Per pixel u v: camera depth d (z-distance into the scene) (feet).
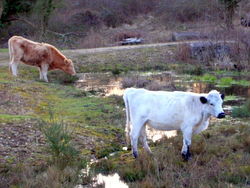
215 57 77.41
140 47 86.48
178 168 26.27
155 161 26.76
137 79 62.75
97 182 25.36
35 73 67.82
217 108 27.32
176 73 70.13
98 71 73.61
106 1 136.36
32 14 112.06
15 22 119.03
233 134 34.14
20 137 31.35
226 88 57.98
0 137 30.89
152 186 23.58
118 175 26.55
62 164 26.86
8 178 24.71
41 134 32.30
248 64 72.23
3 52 86.17
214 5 107.45
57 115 41.27
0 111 39.73
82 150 30.94
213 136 33.53
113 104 48.24
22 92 49.26
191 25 118.01
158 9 133.69
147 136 35.86
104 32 118.42
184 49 78.69
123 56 80.12
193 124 28.02
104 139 33.86
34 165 27.48
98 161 28.84
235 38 77.15
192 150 29.35
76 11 130.11
